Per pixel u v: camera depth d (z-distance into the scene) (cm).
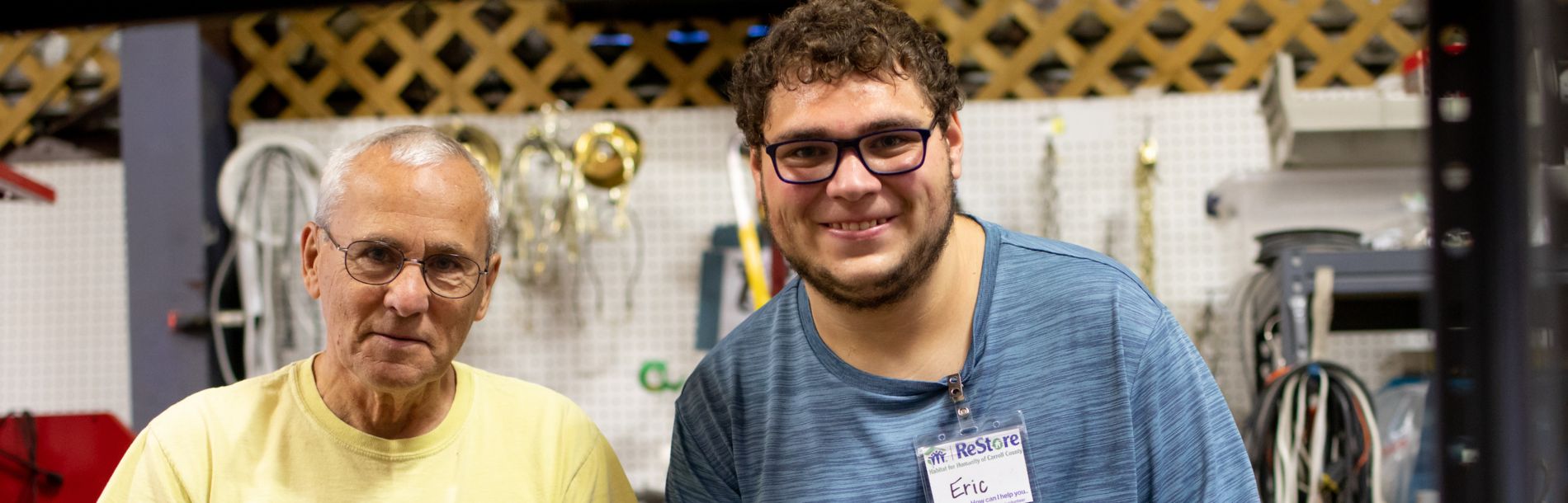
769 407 124
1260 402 225
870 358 120
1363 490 206
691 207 281
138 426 274
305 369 127
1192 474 114
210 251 282
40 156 296
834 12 109
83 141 297
